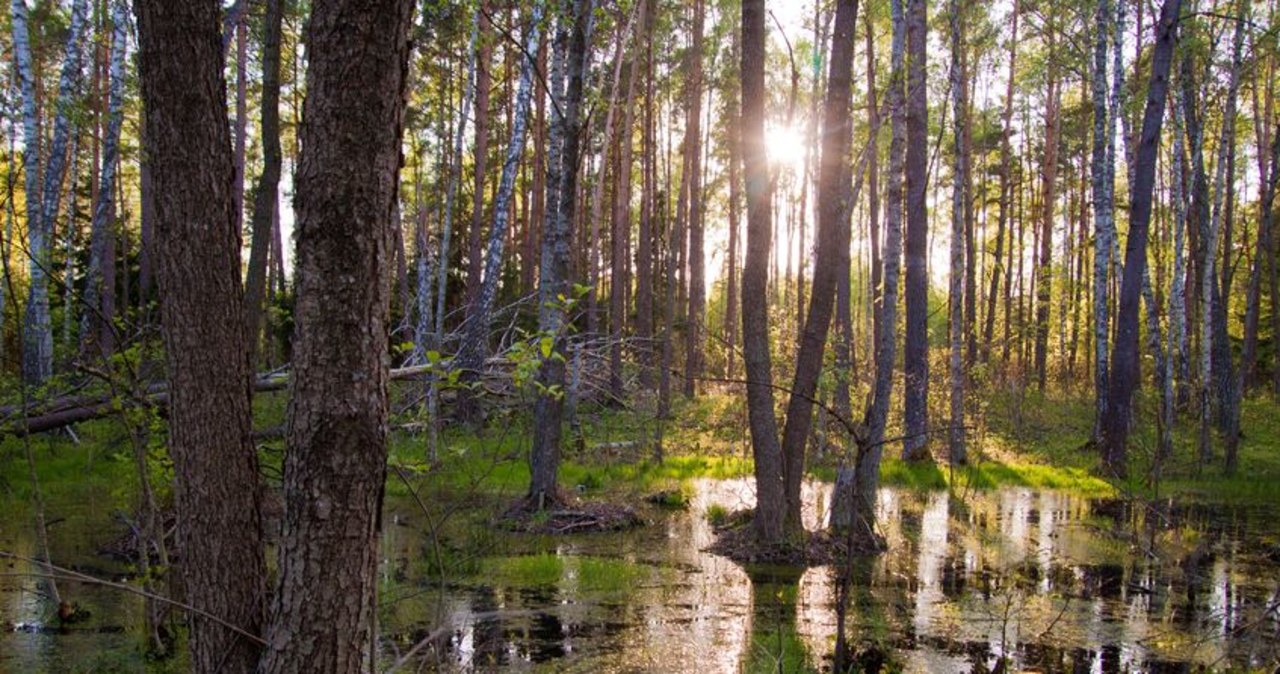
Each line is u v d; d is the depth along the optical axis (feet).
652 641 22.18
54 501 35.99
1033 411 74.13
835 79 31.96
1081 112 91.81
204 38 10.62
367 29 8.77
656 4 71.61
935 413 59.93
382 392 9.29
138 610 23.07
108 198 50.16
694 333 72.49
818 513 39.37
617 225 75.97
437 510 36.50
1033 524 38.65
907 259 50.72
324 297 8.91
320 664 8.96
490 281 49.49
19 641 20.59
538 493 37.09
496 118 87.86
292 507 9.04
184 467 10.66
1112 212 65.00
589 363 32.14
